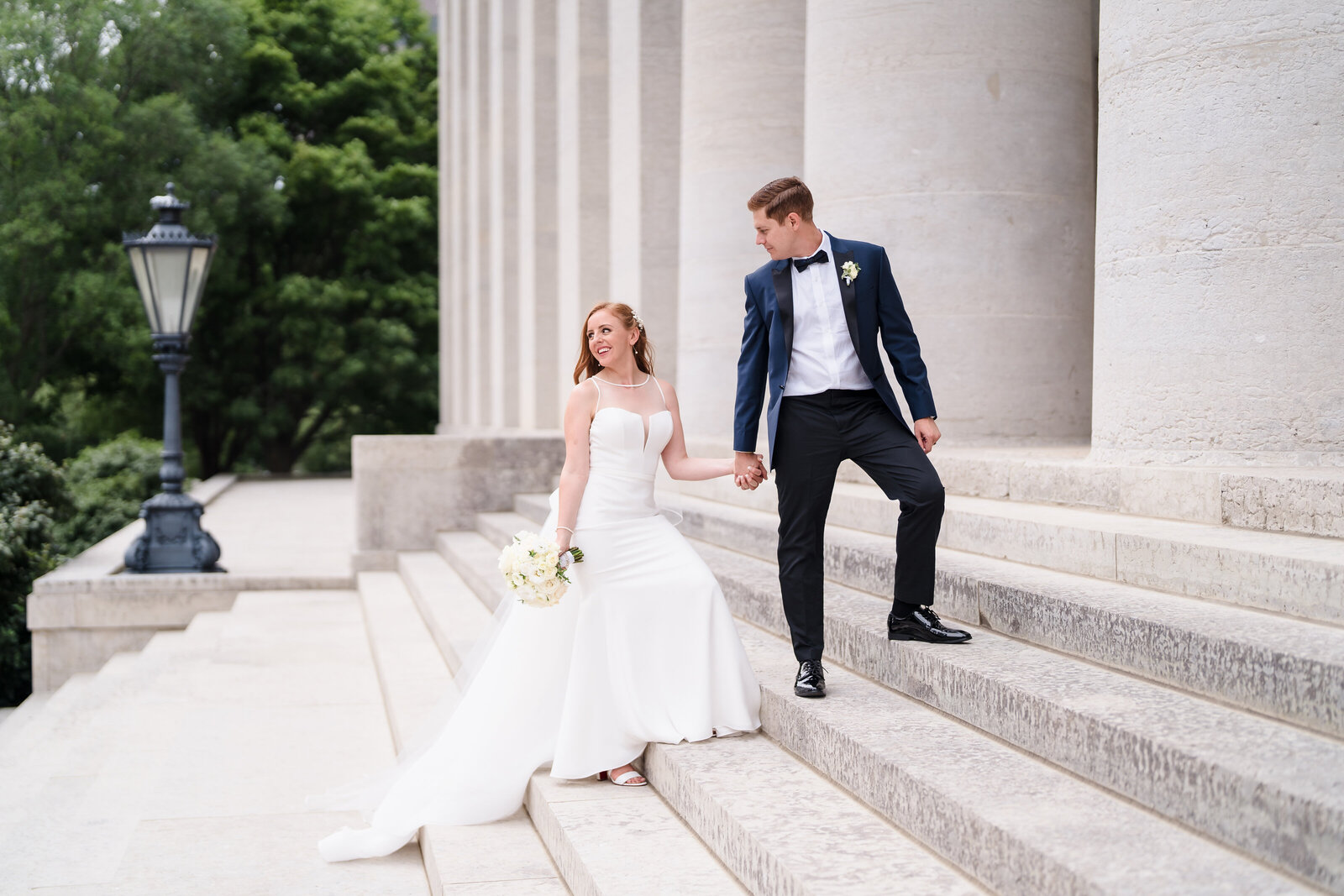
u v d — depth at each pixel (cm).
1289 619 374
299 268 3419
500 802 475
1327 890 247
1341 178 493
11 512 1367
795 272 443
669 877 359
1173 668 362
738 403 452
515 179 2158
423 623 923
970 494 660
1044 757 348
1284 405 503
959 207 782
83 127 2733
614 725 458
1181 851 273
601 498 464
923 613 445
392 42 3594
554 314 1898
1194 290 519
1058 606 418
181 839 517
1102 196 564
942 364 786
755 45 1017
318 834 523
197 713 736
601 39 1612
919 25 780
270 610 1082
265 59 3231
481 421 2452
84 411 3262
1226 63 505
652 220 1337
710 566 671
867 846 331
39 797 588
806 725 414
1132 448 548
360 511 1223
